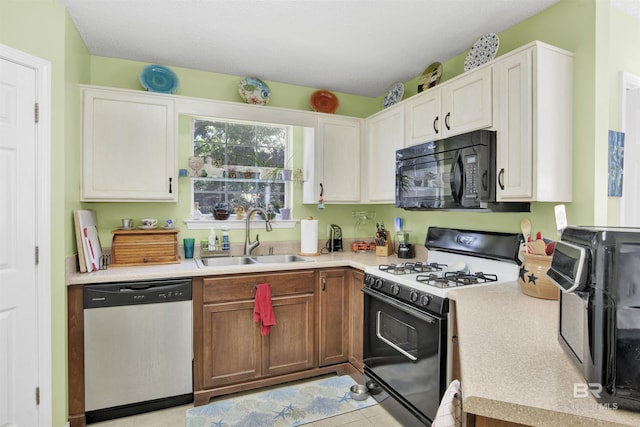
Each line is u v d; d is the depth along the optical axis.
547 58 1.76
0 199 1.71
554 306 1.48
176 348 2.24
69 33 2.05
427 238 2.71
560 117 1.80
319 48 2.50
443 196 2.12
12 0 1.77
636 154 2.00
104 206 2.64
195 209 2.96
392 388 2.13
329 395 2.42
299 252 3.27
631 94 2.03
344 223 3.48
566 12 1.90
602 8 1.80
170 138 2.54
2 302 1.71
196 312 2.29
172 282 2.23
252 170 3.07
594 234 0.77
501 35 2.26
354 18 2.12
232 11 2.05
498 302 1.55
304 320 2.61
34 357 1.82
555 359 0.95
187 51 2.56
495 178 1.90
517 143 1.79
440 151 2.14
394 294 2.11
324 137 3.06
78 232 2.13
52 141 1.91
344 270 2.76
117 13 2.06
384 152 2.93
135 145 2.44
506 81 1.86
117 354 2.11
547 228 1.96
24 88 1.79
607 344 0.72
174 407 2.26
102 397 2.08
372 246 3.41
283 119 2.91
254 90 2.98
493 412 0.75
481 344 1.05
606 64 1.81
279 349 2.53
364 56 2.62
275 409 2.25
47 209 1.88
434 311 1.79
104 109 2.37
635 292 0.71
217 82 2.95
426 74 2.76
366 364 2.40
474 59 2.26
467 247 2.34
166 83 2.69
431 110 2.38
